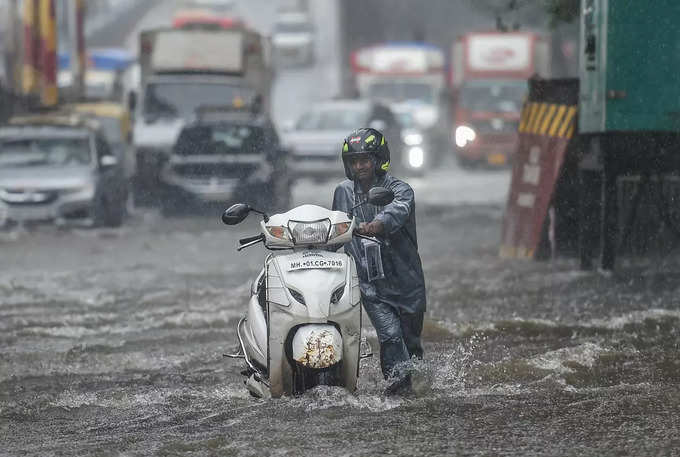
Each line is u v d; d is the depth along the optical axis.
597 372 23.53
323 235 19.70
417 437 18.28
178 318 32.16
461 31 187.25
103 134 70.25
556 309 32.34
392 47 129.88
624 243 41.97
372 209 20.75
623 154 39.78
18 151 65.50
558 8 46.69
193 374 24.83
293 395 20.25
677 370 23.64
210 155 72.12
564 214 44.19
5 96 94.62
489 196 83.56
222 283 39.34
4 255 48.88
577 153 43.75
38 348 28.12
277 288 19.44
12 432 19.72
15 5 116.31
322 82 188.50
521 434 18.45
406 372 20.84
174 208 71.69
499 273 40.53
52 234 59.03
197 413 20.59
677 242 41.53
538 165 44.91
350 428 18.81
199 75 86.88
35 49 106.25
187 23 89.94
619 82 39.09
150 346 28.31
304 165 98.75
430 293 35.81
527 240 45.09
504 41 122.19
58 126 67.56
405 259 20.92
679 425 18.89
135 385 23.73
